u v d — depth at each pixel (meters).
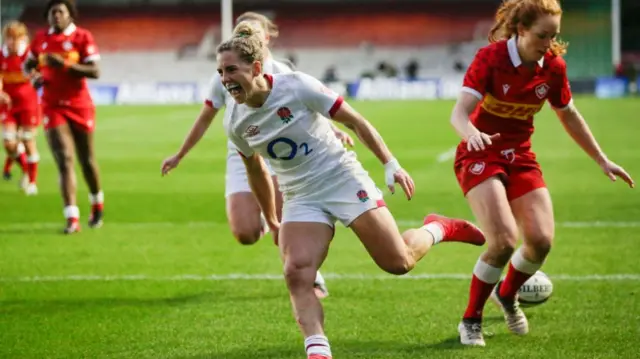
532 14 19.53
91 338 21.97
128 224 39.66
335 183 18.89
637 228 36.41
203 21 184.62
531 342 21.03
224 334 22.22
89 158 38.06
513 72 20.33
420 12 185.62
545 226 20.42
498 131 21.00
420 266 29.89
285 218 19.08
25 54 48.75
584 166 57.88
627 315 23.25
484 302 20.88
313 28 186.12
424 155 64.81
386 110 114.62
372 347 20.89
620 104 119.62
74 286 27.66
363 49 183.38
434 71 179.12
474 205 20.77
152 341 21.67
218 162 63.69
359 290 26.59
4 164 60.50
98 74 37.00
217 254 32.59
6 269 30.17
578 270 28.73
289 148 18.70
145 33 183.38
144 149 72.06
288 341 21.55
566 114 21.42
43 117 37.12
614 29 163.88
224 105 24.86
